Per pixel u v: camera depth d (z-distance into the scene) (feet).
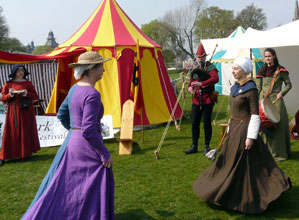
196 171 14.20
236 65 10.10
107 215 7.41
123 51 23.27
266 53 15.23
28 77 33.45
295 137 19.30
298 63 19.56
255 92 9.88
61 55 22.48
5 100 16.10
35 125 17.13
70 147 7.76
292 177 13.12
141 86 21.53
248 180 9.78
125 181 13.29
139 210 10.63
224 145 10.21
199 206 10.80
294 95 20.48
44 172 14.89
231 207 9.86
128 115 18.85
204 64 16.17
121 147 17.44
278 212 10.19
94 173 7.60
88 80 7.89
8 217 10.41
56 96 25.02
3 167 15.79
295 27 15.51
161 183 12.94
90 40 23.76
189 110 31.63
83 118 7.38
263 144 10.12
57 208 7.39
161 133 22.15
